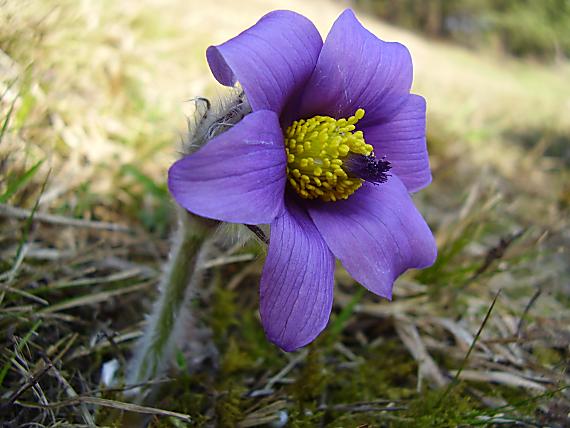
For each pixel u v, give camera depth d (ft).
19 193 0.51
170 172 0.29
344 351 0.52
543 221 0.75
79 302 0.45
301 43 0.37
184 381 0.44
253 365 0.48
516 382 0.48
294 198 0.39
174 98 0.74
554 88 1.58
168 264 0.39
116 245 0.55
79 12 0.69
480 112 1.11
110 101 0.68
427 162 0.44
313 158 0.38
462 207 0.69
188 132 0.37
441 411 0.45
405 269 0.41
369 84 0.40
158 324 0.40
